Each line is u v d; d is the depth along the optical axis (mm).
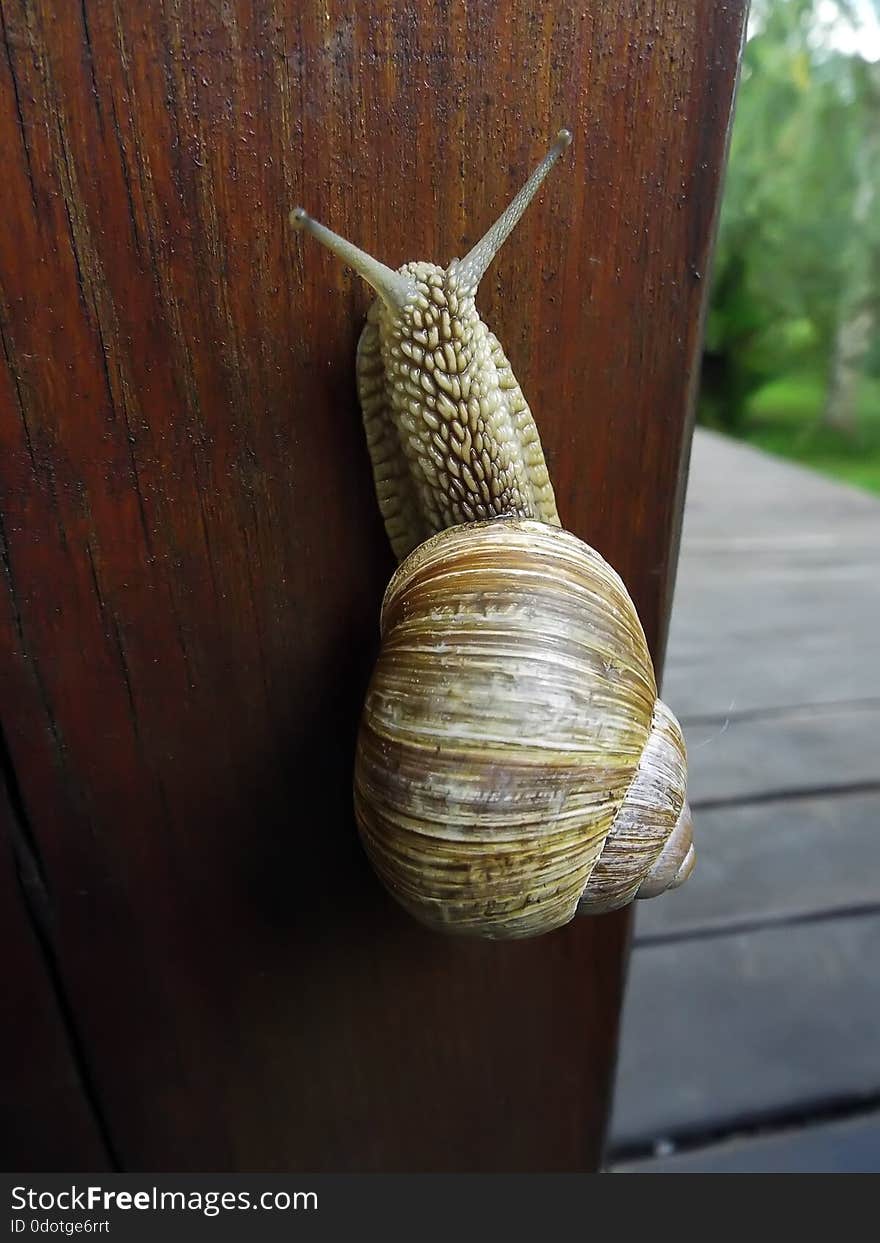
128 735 81
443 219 67
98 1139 104
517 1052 108
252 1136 108
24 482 69
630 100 65
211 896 91
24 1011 93
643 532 83
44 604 74
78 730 80
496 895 68
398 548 79
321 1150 111
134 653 77
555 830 67
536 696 65
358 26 60
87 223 62
